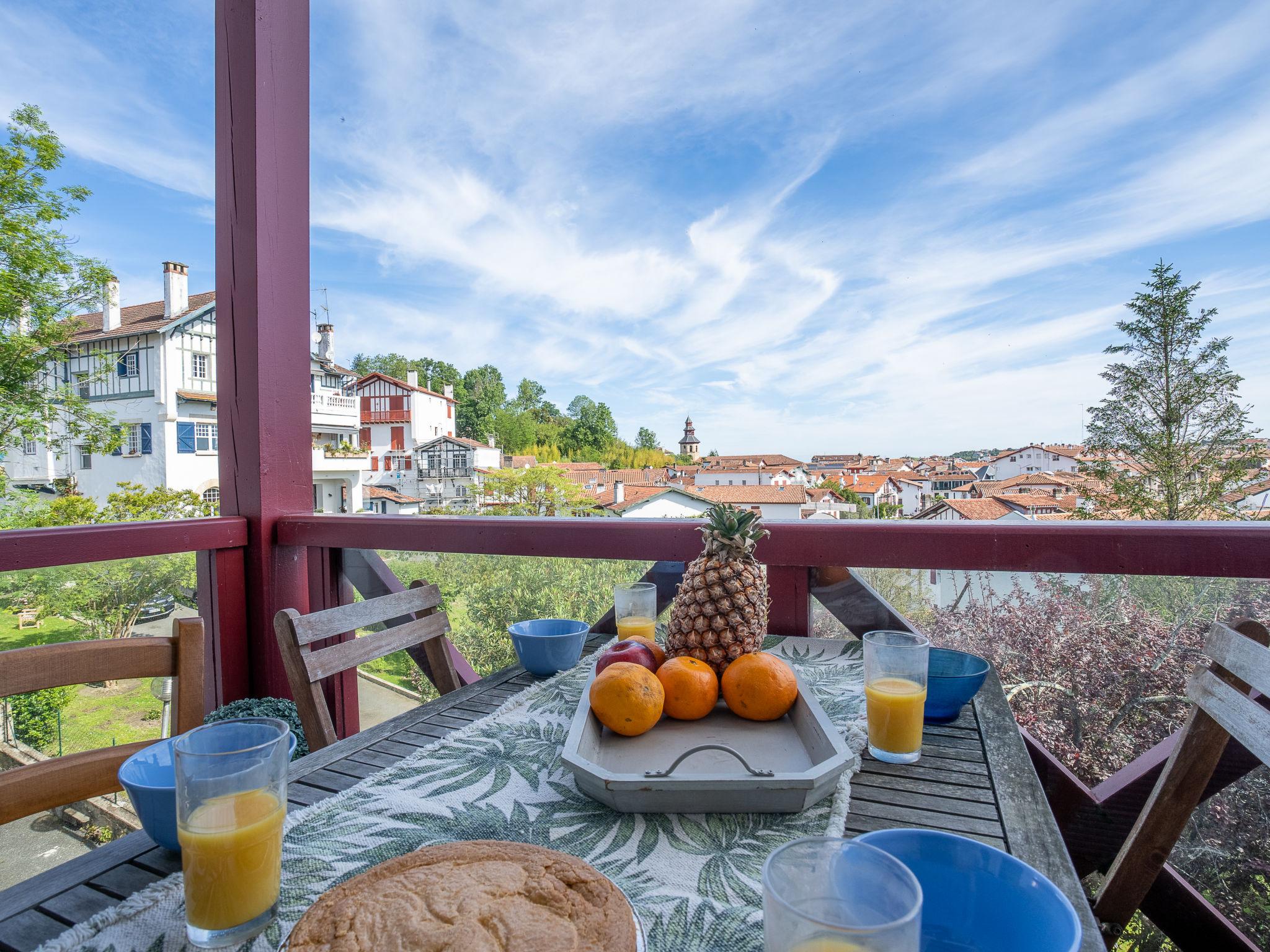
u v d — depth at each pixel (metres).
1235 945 1.05
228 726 0.57
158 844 0.59
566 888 0.46
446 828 0.61
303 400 1.99
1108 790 1.20
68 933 0.46
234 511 1.91
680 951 0.44
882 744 0.77
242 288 1.85
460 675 1.74
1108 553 1.23
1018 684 1.31
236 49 1.81
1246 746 0.71
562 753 0.68
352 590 1.95
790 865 0.39
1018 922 0.44
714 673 0.86
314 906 0.43
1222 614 1.18
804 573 1.44
